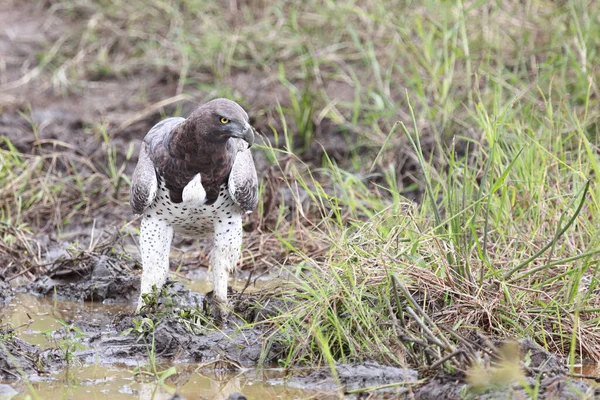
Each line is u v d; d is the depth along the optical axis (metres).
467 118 16.47
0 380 9.74
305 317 10.34
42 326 11.52
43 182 15.66
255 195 11.23
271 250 13.92
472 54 17.95
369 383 9.58
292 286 11.17
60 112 18.92
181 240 14.80
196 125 10.42
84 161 16.75
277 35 20.22
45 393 9.43
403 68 18.64
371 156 16.89
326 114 18.08
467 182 12.02
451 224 11.20
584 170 13.12
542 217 12.27
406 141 16.50
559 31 17.88
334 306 10.27
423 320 9.94
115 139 17.95
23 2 23.03
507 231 12.08
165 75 20.22
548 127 14.51
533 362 9.76
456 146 16.12
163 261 11.36
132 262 13.33
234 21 21.09
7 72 20.59
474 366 9.14
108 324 11.55
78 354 10.42
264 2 21.44
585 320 10.78
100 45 21.36
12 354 10.13
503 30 18.39
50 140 16.83
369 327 10.00
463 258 10.97
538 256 10.85
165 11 21.86
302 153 17.41
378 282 10.59
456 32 17.92
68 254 13.77
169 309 11.14
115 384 9.70
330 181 15.96
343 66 19.48
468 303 10.55
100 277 12.85
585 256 10.48
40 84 20.22
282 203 14.29
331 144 17.48
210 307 11.41
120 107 19.22
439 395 9.09
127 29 21.73
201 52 20.17
